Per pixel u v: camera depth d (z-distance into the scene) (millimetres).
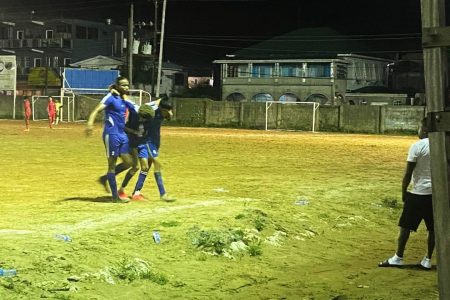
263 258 8039
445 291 3473
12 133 33125
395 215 11445
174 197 11586
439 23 3422
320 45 76625
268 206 10773
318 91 70250
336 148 27844
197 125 52594
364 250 8930
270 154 23250
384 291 6770
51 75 67625
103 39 84312
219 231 8438
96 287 6219
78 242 7527
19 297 5617
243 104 50875
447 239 3455
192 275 7047
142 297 6168
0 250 6805
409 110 45812
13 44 84688
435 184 3482
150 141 10938
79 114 53750
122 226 8547
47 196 11430
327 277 7359
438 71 3434
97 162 18000
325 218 10500
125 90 10656
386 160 21781
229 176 15516
